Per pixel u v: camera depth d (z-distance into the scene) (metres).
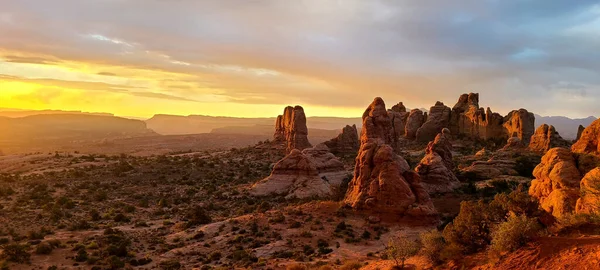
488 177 90.31
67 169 115.12
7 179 97.81
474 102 151.88
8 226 57.53
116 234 52.12
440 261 28.23
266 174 105.94
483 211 28.77
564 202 31.22
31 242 48.47
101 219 64.44
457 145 134.38
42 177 101.69
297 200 70.62
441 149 88.75
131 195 84.69
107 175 103.50
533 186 37.69
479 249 27.05
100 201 78.50
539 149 109.88
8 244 46.31
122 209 71.31
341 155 128.62
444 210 60.91
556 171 33.81
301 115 128.25
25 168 122.31
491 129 137.62
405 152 128.88
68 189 88.62
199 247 46.59
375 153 57.66
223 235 50.34
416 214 51.88
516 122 130.38
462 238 27.92
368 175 57.25
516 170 94.12
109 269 39.66
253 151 137.88
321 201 61.09
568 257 20.62
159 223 61.50
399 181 54.22
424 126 149.62
